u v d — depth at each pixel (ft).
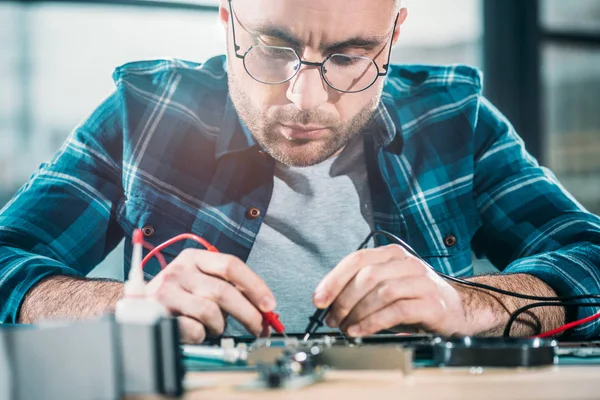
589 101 11.78
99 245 5.81
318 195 5.72
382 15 4.69
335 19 4.58
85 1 9.55
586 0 11.68
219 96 5.96
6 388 2.14
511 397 2.35
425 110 6.09
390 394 2.26
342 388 2.27
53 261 4.93
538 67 11.19
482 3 11.03
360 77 4.77
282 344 3.06
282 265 5.60
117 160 5.87
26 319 4.40
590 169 11.91
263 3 4.59
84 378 2.19
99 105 5.99
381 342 3.23
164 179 5.73
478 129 6.16
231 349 3.01
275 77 4.75
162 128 5.84
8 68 9.72
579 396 2.40
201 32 9.64
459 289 4.29
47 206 5.56
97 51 9.80
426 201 5.86
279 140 4.99
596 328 4.66
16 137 9.93
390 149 5.87
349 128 4.97
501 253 5.96
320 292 3.47
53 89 9.87
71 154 5.80
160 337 2.24
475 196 6.07
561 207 5.73
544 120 11.41
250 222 5.63
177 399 2.20
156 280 3.56
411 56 10.78
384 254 3.64
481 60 11.12
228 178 5.70
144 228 5.65
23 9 9.61
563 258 4.86
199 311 3.43
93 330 2.21
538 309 4.37
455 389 2.33
